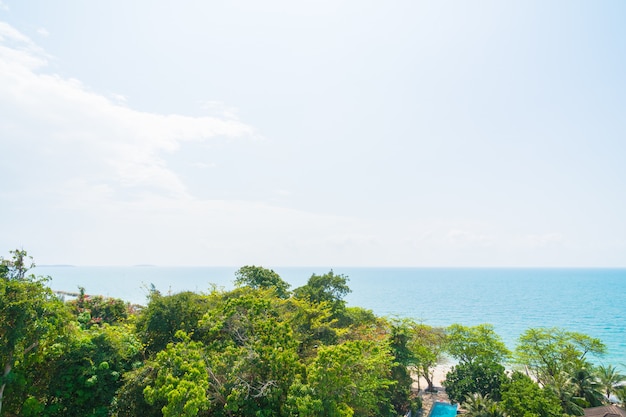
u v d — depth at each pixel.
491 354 37.22
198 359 20.30
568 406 30.12
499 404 27.95
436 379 51.22
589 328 84.56
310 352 28.70
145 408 20.34
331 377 19.20
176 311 27.70
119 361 23.89
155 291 34.50
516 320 96.56
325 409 18.66
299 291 50.78
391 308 122.19
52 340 20.84
